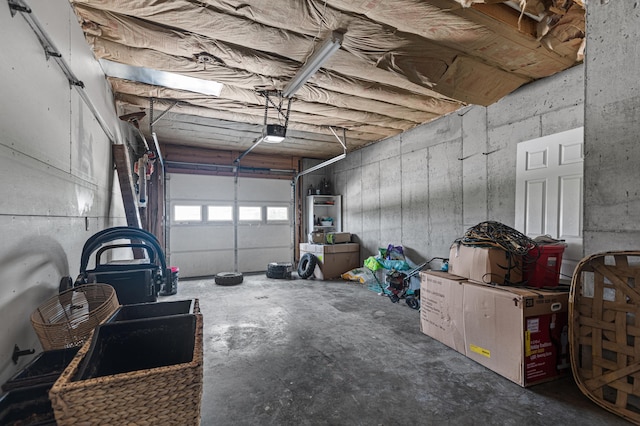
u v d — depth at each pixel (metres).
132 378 0.86
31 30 1.46
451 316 2.78
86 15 2.23
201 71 3.09
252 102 3.94
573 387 2.14
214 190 6.75
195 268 6.54
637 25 1.93
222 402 1.96
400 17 2.22
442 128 4.51
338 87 3.50
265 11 2.17
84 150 2.32
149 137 5.75
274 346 2.83
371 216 6.21
